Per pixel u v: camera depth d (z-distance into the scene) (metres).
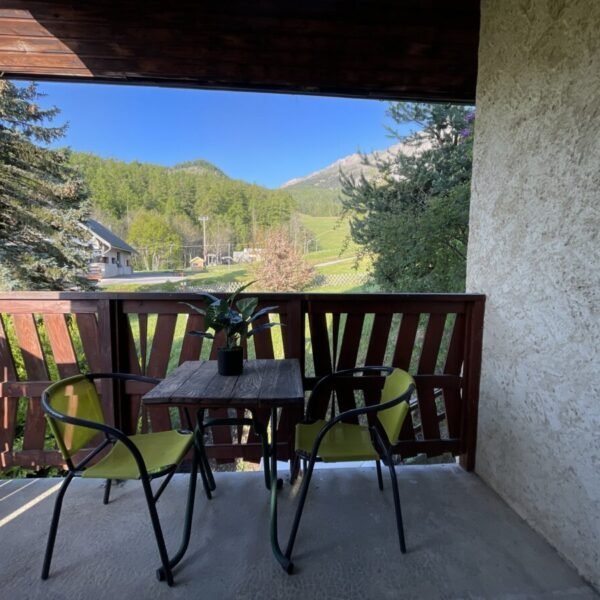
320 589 1.41
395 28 2.52
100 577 1.47
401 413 1.51
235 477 2.13
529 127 1.72
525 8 1.73
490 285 2.05
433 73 2.63
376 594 1.39
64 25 2.42
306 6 2.46
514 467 1.87
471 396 2.19
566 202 1.51
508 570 1.50
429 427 2.26
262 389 1.49
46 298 2.05
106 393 2.10
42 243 8.45
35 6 2.39
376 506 1.90
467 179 5.18
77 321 2.09
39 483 2.07
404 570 1.50
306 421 1.96
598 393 1.39
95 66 2.51
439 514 1.84
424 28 2.54
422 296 2.12
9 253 7.98
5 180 7.95
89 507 1.88
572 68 1.47
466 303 2.16
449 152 5.35
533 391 1.73
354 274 6.74
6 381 2.10
